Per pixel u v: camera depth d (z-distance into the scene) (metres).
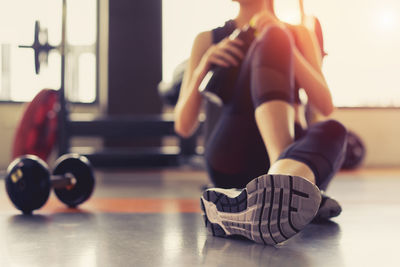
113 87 4.31
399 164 4.67
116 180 2.68
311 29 1.35
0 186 2.38
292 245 0.88
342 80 4.65
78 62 4.63
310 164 0.87
